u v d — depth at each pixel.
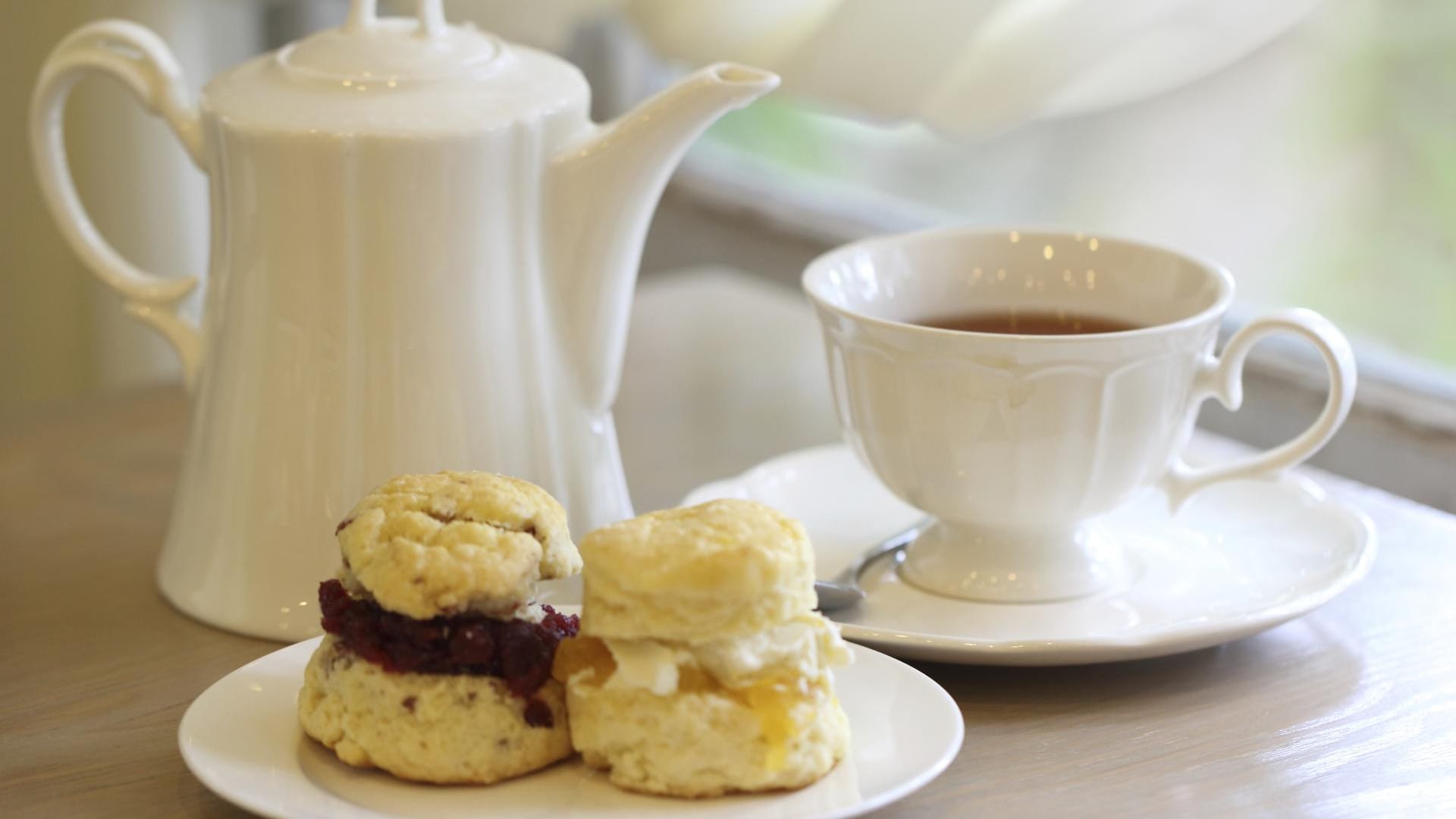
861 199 1.42
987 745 0.82
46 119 0.90
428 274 0.85
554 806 0.78
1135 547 0.92
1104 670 0.85
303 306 0.86
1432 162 1.09
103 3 1.31
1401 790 0.80
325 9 1.46
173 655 0.87
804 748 0.78
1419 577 0.91
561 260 0.87
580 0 1.27
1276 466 0.88
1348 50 1.11
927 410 0.86
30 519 0.96
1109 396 0.85
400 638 0.79
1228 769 0.81
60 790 0.80
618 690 0.78
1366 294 1.13
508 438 0.87
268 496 0.87
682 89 0.86
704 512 0.79
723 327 1.18
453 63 0.87
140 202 1.38
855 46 1.15
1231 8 1.10
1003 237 0.93
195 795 0.80
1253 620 0.84
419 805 0.78
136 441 1.03
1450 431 1.08
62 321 1.43
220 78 0.88
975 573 0.89
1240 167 1.16
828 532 0.93
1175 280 0.90
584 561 0.78
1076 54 1.11
